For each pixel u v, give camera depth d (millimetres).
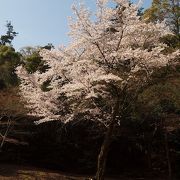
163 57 9906
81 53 10141
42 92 10359
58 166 22969
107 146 10281
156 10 22484
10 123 20250
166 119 19859
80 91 9992
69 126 22109
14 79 26688
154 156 24719
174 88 16844
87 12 9602
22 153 23141
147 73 10141
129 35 10023
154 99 17297
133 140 23344
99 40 9758
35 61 22734
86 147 23484
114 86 10094
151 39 10398
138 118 18812
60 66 9945
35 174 18562
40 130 23078
